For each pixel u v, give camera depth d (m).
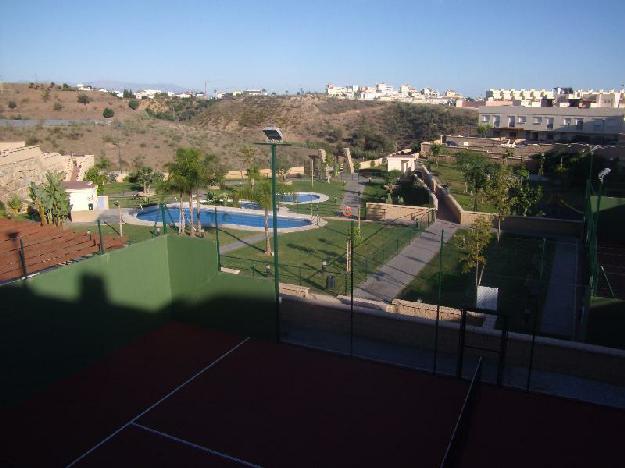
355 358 14.96
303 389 13.37
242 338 16.47
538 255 27.61
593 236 21.59
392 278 24.34
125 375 14.27
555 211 37.84
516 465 10.25
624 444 11.01
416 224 35.41
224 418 12.12
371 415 12.15
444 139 80.38
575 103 89.19
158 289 17.36
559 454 10.62
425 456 10.66
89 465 10.55
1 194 41.16
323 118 107.25
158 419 12.14
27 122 75.88
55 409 12.66
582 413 12.10
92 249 18.41
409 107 112.94
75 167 54.34
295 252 29.69
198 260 17.02
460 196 43.84
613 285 21.56
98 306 15.24
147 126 77.56
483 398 12.70
